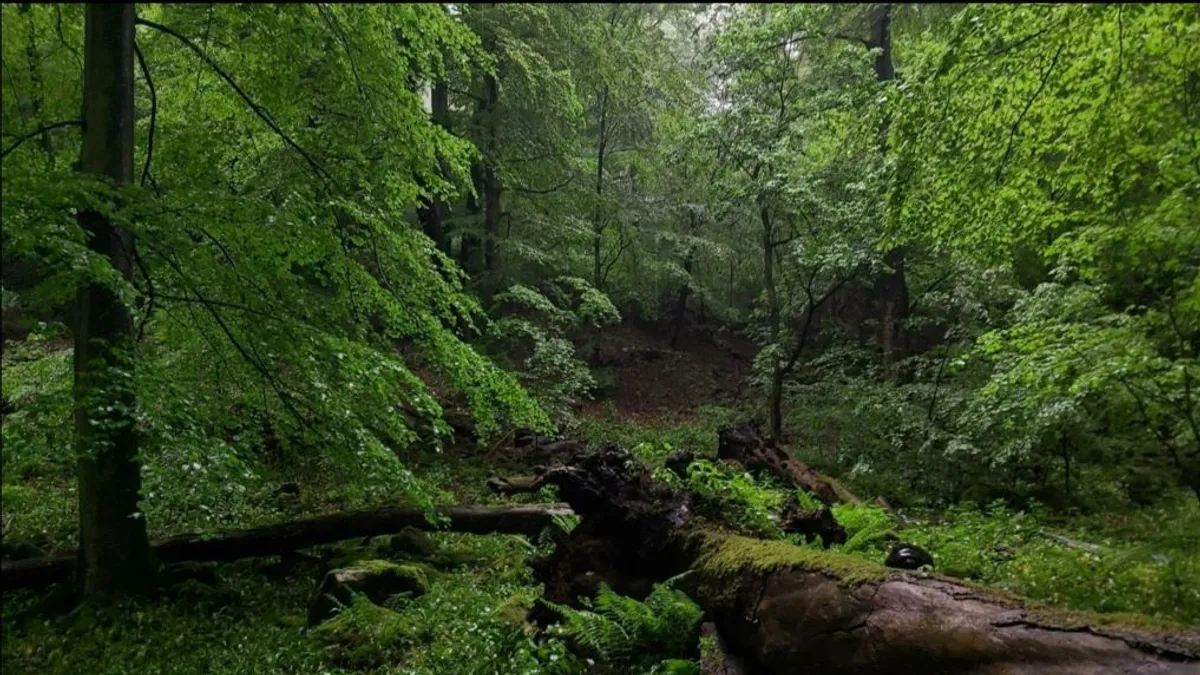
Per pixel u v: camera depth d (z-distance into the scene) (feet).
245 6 18.84
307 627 19.25
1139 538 22.22
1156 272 19.29
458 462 39.24
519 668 14.42
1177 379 18.52
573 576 17.15
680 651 14.25
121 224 15.49
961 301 36.40
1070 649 8.88
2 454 14.01
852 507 21.53
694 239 60.85
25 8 16.07
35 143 17.58
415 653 16.52
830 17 23.30
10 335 29.63
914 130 18.66
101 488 20.34
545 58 37.11
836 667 10.98
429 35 22.21
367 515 26.40
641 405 58.90
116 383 15.29
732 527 16.66
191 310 21.11
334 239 21.08
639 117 53.01
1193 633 8.68
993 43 15.48
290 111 23.26
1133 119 16.61
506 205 54.95
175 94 23.84
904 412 34.45
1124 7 13.64
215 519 27.40
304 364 19.94
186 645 18.33
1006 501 29.71
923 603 10.52
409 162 24.14
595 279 63.52
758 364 45.27
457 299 25.95
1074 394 20.06
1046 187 20.45
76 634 18.53
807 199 39.32
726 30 31.14
